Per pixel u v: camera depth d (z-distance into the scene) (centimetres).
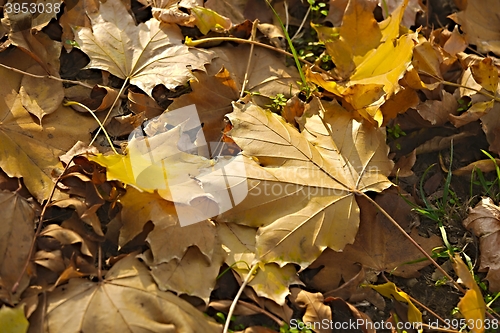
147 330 82
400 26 96
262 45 93
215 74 92
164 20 93
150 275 84
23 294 82
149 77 91
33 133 88
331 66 96
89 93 91
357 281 86
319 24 98
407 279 88
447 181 91
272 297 84
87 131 90
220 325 84
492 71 92
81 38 91
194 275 84
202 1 94
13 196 84
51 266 83
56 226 84
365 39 93
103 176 86
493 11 98
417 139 94
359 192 87
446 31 97
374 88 90
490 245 88
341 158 88
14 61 90
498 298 88
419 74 94
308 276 87
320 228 86
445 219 91
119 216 86
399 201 89
